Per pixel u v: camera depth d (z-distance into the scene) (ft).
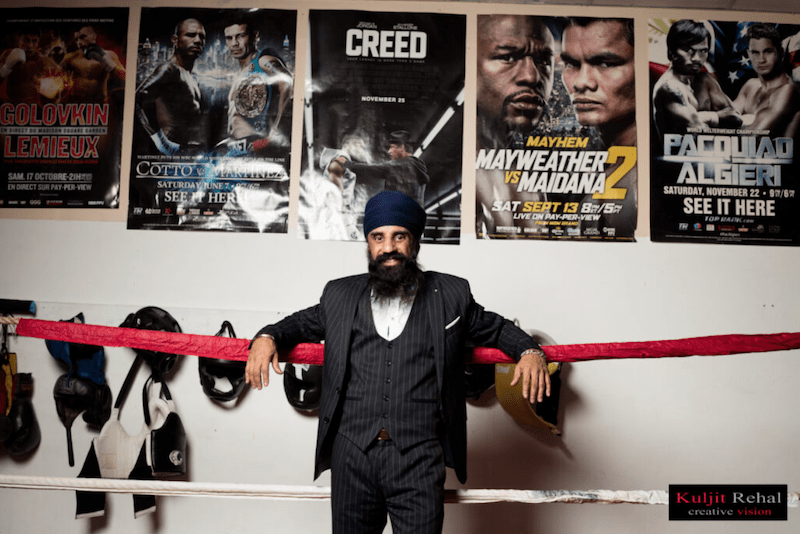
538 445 9.66
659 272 10.05
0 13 10.57
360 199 10.16
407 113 10.32
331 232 10.10
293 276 10.03
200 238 10.14
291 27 10.50
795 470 9.68
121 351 9.75
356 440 5.15
